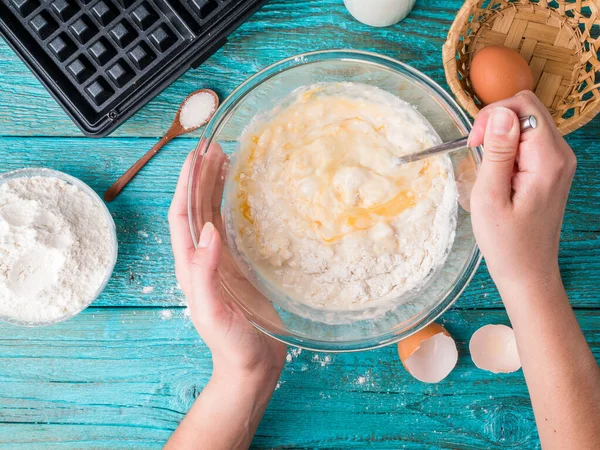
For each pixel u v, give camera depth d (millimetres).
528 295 387
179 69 466
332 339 444
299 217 450
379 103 467
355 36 508
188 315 513
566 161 352
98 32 474
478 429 509
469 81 494
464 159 446
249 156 463
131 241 512
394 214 450
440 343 492
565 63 480
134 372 514
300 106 468
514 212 362
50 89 461
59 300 482
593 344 508
